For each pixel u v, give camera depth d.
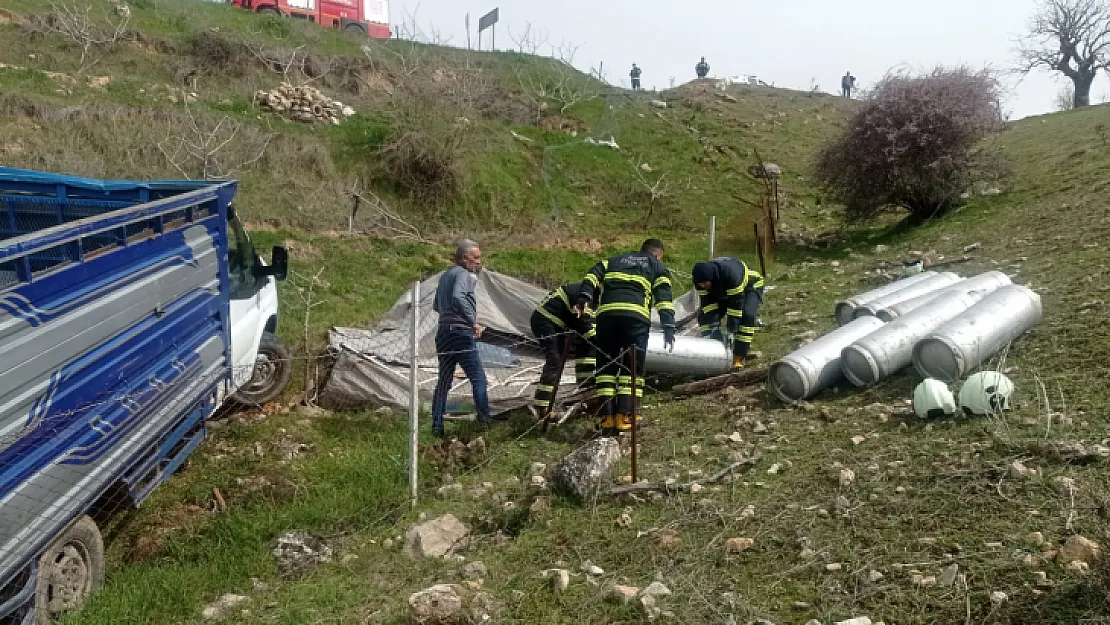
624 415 6.33
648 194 21.78
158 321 5.24
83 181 5.85
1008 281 7.71
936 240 13.66
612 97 30.53
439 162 18.31
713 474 5.26
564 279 14.16
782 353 8.34
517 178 20.53
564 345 7.08
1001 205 14.87
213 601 4.57
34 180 5.83
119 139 14.91
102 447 4.51
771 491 4.83
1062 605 3.24
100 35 19.64
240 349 7.10
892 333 6.50
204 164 14.76
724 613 3.62
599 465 5.25
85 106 15.50
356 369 7.80
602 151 23.61
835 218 19.80
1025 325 6.64
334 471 6.15
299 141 17.50
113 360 4.66
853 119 16.25
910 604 3.47
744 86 37.00
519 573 4.31
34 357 3.91
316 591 4.43
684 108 31.08
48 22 19.56
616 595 3.84
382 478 6.00
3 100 14.52
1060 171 15.86
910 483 4.54
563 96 28.64
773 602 3.68
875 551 3.93
